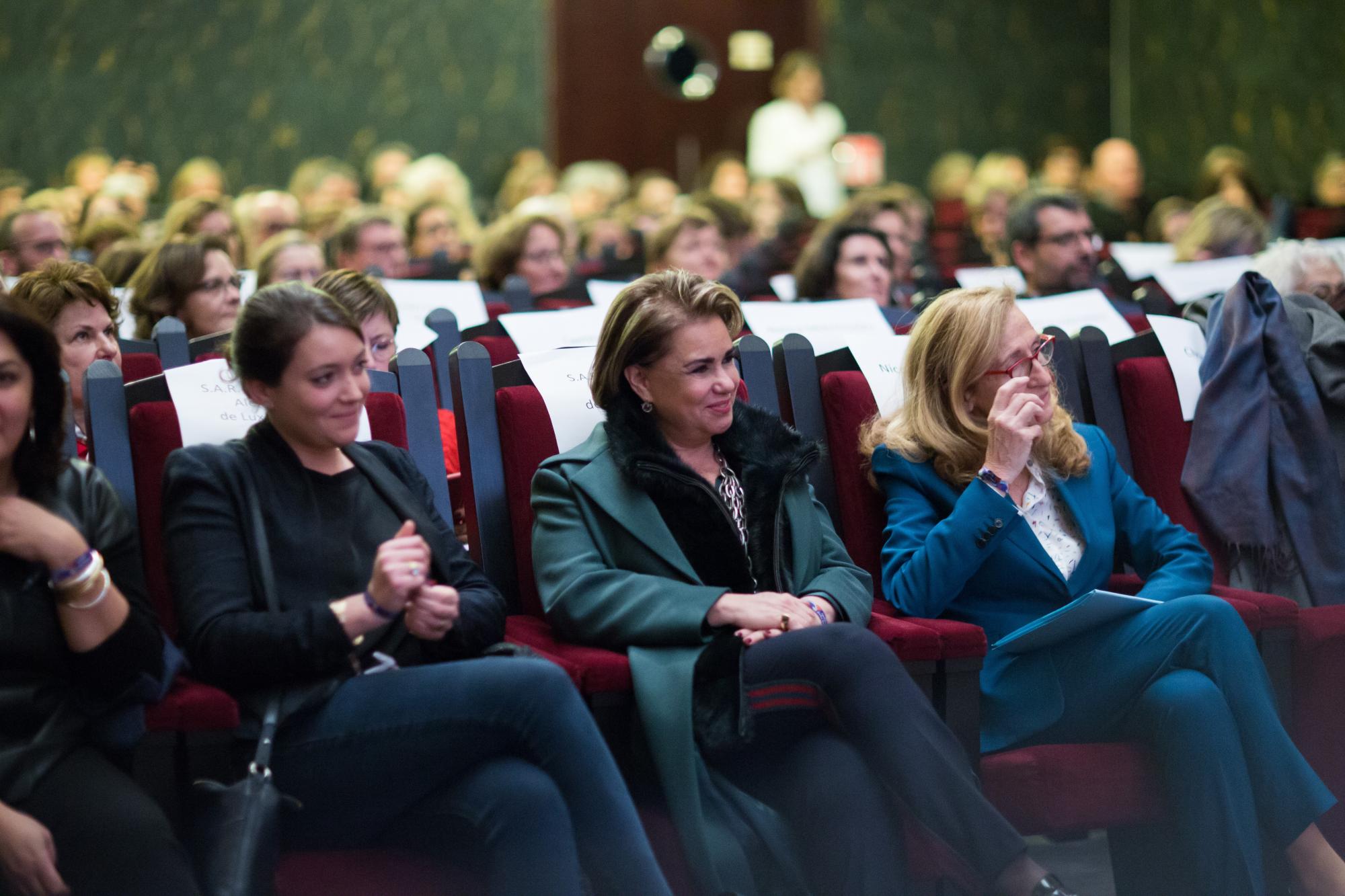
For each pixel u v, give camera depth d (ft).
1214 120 41.75
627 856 7.14
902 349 10.51
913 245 20.58
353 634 7.18
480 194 42.16
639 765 7.97
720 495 8.91
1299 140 39.50
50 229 17.65
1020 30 44.57
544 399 9.36
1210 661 8.64
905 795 7.71
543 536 8.73
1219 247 19.12
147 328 13.29
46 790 6.61
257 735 7.17
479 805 7.05
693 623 8.08
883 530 9.73
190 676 7.53
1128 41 44.39
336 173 31.42
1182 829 8.39
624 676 7.97
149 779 6.96
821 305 13.00
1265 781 8.52
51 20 38.68
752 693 8.00
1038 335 9.53
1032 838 11.03
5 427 6.77
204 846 6.45
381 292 11.12
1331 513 10.75
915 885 8.06
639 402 8.93
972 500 9.12
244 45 40.16
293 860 7.11
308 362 7.55
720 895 7.50
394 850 7.27
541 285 18.26
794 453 9.09
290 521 7.70
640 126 43.73
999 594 9.41
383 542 7.68
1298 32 39.50
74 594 6.75
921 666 8.31
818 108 38.96
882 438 9.77
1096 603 8.59
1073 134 44.93
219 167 40.19
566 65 43.09
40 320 6.95
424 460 9.31
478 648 7.84
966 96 44.52
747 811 7.82
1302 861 8.52
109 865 6.43
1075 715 8.91
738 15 43.88
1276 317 11.15
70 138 38.99
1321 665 9.19
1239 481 10.68
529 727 7.20
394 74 41.39
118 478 8.44
